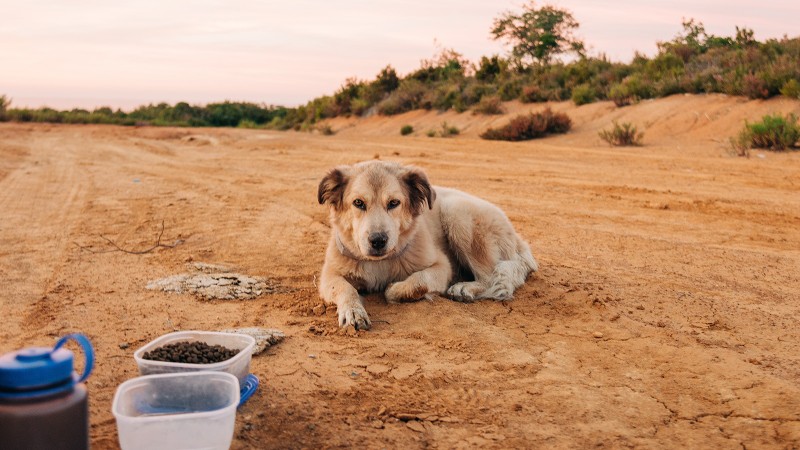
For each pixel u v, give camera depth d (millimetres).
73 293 2084
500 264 2164
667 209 3541
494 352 1661
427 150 6477
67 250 2635
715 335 1802
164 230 3025
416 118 12883
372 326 1839
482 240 2230
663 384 1510
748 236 2938
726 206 3580
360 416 1354
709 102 8227
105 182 4594
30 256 2539
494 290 2092
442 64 15398
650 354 1666
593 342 1742
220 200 3855
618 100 9266
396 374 1539
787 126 5977
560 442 1283
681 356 1650
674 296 2123
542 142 8164
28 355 964
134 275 2295
